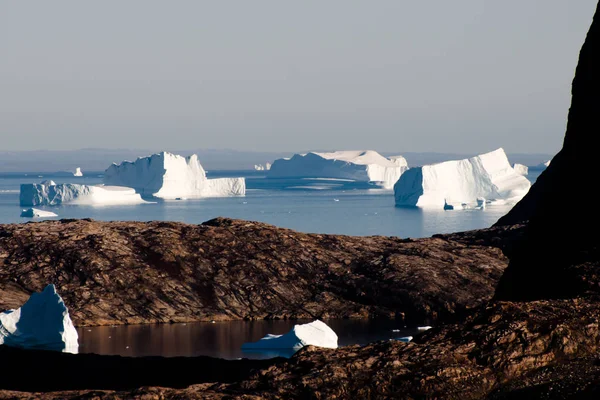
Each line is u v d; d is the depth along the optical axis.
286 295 87.44
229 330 77.00
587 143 63.00
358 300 87.25
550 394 38.06
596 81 64.06
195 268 89.56
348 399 39.53
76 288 83.50
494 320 44.91
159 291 85.00
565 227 60.19
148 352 66.06
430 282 87.88
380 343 44.47
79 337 73.12
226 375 54.53
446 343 43.41
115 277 85.38
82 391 41.28
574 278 51.09
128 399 38.59
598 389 37.25
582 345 43.03
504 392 39.72
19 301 79.06
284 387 40.22
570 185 62.56
